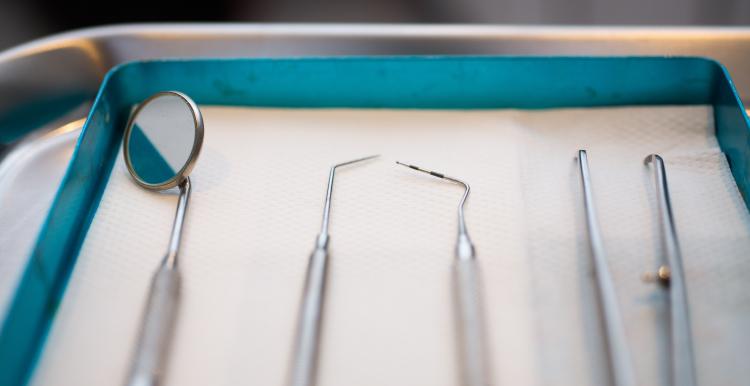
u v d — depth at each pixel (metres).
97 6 0.44
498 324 0.21
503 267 0.22
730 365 0.20
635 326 0.21
